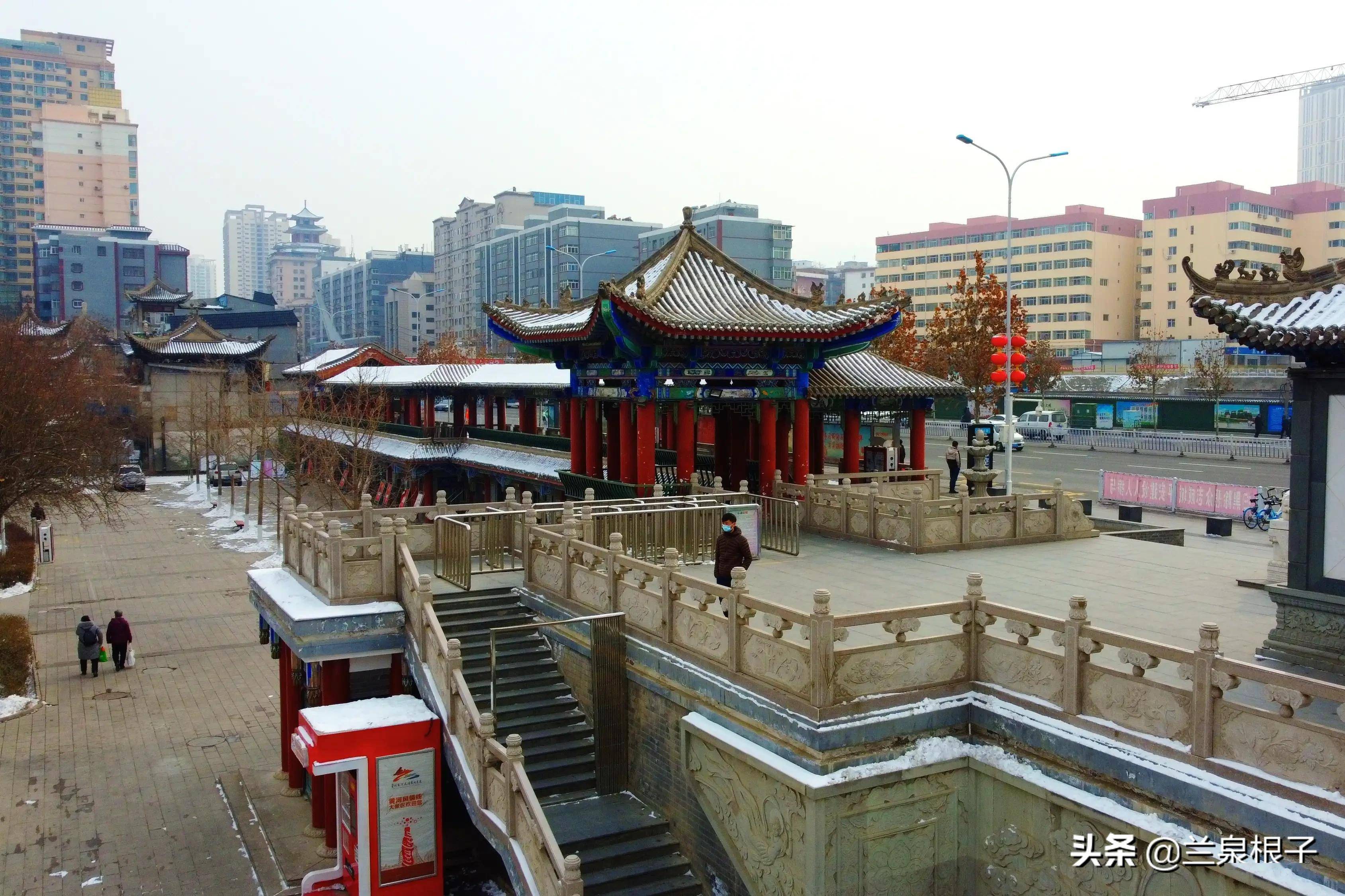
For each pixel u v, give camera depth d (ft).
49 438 140.77
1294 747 29.99
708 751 43.75
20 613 123.24
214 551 169.07
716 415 114.32
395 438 197.98
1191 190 358.64
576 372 101.91
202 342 298.97
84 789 69.10
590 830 46.44
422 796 50.60
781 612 40.04
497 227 522.06
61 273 480.64
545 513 70.54
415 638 55.36
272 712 86.28
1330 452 44.37
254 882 55.88
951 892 39.81
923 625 51.44
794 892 38.04
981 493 80.48
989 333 169.99
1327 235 356.59
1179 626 51.55
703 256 99.09
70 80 593.83
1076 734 36.01
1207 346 323.16
